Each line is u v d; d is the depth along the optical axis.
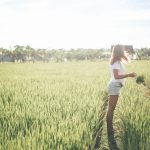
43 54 152.50
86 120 7.21
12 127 6.61
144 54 118.56
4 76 26.73
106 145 7.02
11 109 8.43
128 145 5.82
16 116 7.42
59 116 7.28
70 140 5.57
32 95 11.09
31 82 18.80
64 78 23.08
